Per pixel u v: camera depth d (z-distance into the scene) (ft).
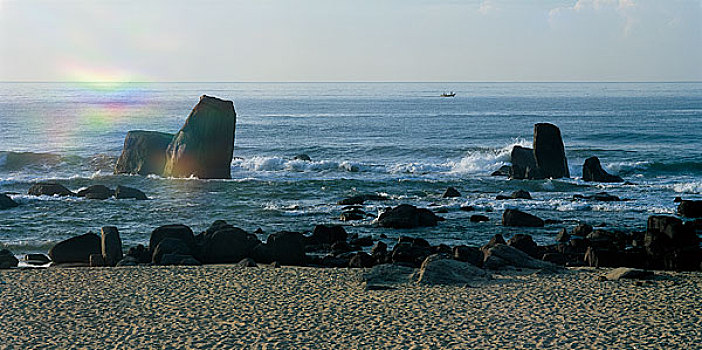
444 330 50.78
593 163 162.81
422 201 132.77
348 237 98.68
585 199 133.18
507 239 97.45
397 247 82.99
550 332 50.11
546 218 114.73
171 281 67.62
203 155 164.96
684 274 71.10
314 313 55.67
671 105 533.14
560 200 131.95
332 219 113.80
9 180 154.30
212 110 165.07
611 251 77.51
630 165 186.29
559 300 59.26
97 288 64.69
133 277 69.51
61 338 49.52
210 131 164.96
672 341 47.91
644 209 121.49
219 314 55.52
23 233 100.53
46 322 53.52
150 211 119.65
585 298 59.93
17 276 70.08
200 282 67.15
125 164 173.47
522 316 54.34
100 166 191.21
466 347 47.01
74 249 82.84
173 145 166.91
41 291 63.52
